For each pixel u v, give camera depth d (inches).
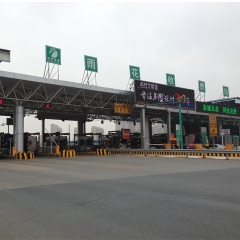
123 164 743.7
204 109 1743.4
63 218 228.5
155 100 1453.0
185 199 286.2
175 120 1943.9
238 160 869.8
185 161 837.8
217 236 181.0
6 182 437.4
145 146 1430.9
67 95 1368.1
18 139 1169.4
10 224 216.2
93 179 445.1
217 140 2042.3
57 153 1338.6
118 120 1920.5
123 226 204.4
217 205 259.8
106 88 1306.6
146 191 331.9
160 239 177.9
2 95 1168.2
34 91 1170.0
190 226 201.0
